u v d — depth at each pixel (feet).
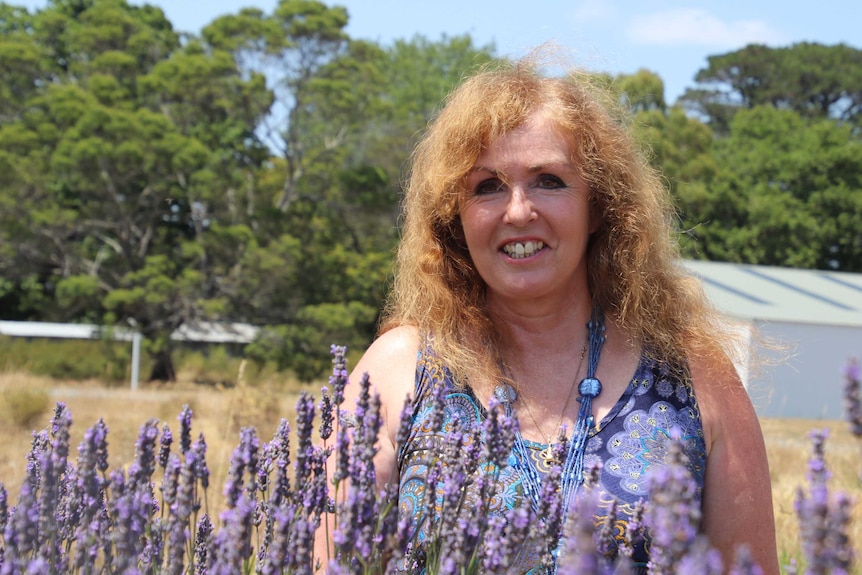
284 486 6.36
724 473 7.85
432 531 6.47
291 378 97.14
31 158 95.55
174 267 95.71
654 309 8.21
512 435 6.41
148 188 96.43
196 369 106.52
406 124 104.53
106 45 109.91
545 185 7.98
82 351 92.73
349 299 98.94
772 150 146.41
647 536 6.89
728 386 8.08
